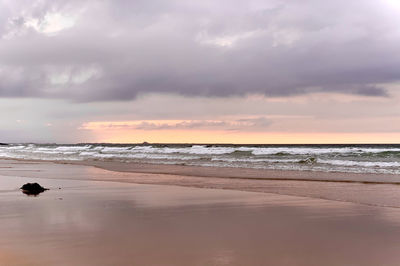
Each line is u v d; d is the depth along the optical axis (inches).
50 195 549.3
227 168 1042.7
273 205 457.1
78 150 2502.5
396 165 979.9
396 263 232.5
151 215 390.3
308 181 721.6
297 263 232.4
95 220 362.3
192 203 471.8
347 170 912.9
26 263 229.9
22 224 342.0
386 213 402.6
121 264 228.1
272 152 1553.9
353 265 228.8
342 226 339.0
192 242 280.5
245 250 259.9
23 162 1488.7
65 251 255.4
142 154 1784.0
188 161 1325.0
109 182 735.1
